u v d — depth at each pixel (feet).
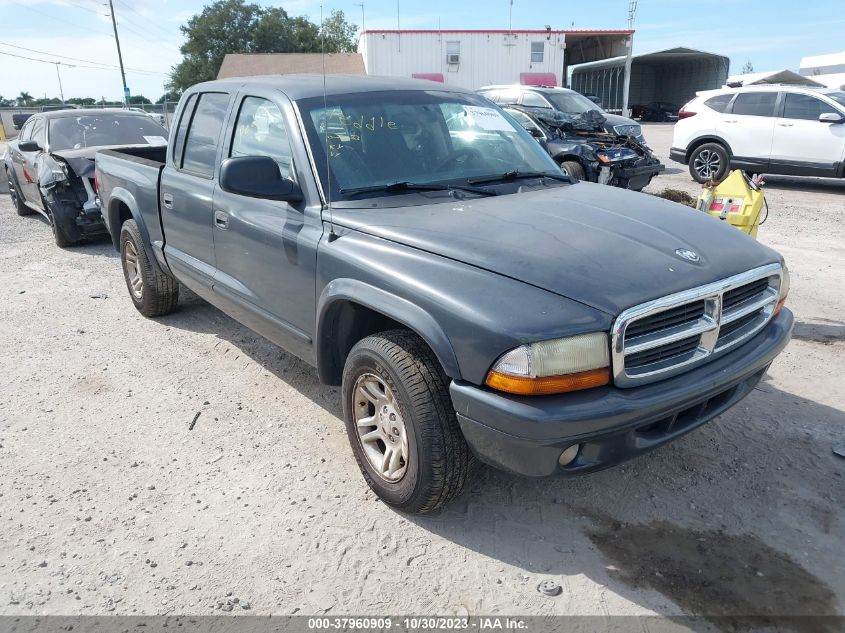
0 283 23.20
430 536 9.78
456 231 9.68
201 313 19.54
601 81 136.36
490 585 8.84
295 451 12.10
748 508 10.28
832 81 75.87
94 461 11.86
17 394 14.53
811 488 10.73
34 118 33.12
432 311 8.73
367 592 8.76
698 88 139.54
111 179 19.01
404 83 13.73
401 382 9.21
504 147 13.47
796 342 16.46
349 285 9.96
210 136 14.39
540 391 7.97
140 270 18.11
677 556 9.29
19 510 10.52
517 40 97.66
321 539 9.75
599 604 8.49
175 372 15.56
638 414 8.20
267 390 14.56
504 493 10.75
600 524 10.00
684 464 11.46
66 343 17.47
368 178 11.44
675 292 8.54
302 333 11.68
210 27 160.35
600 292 8.29
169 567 9.24
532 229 9.78
